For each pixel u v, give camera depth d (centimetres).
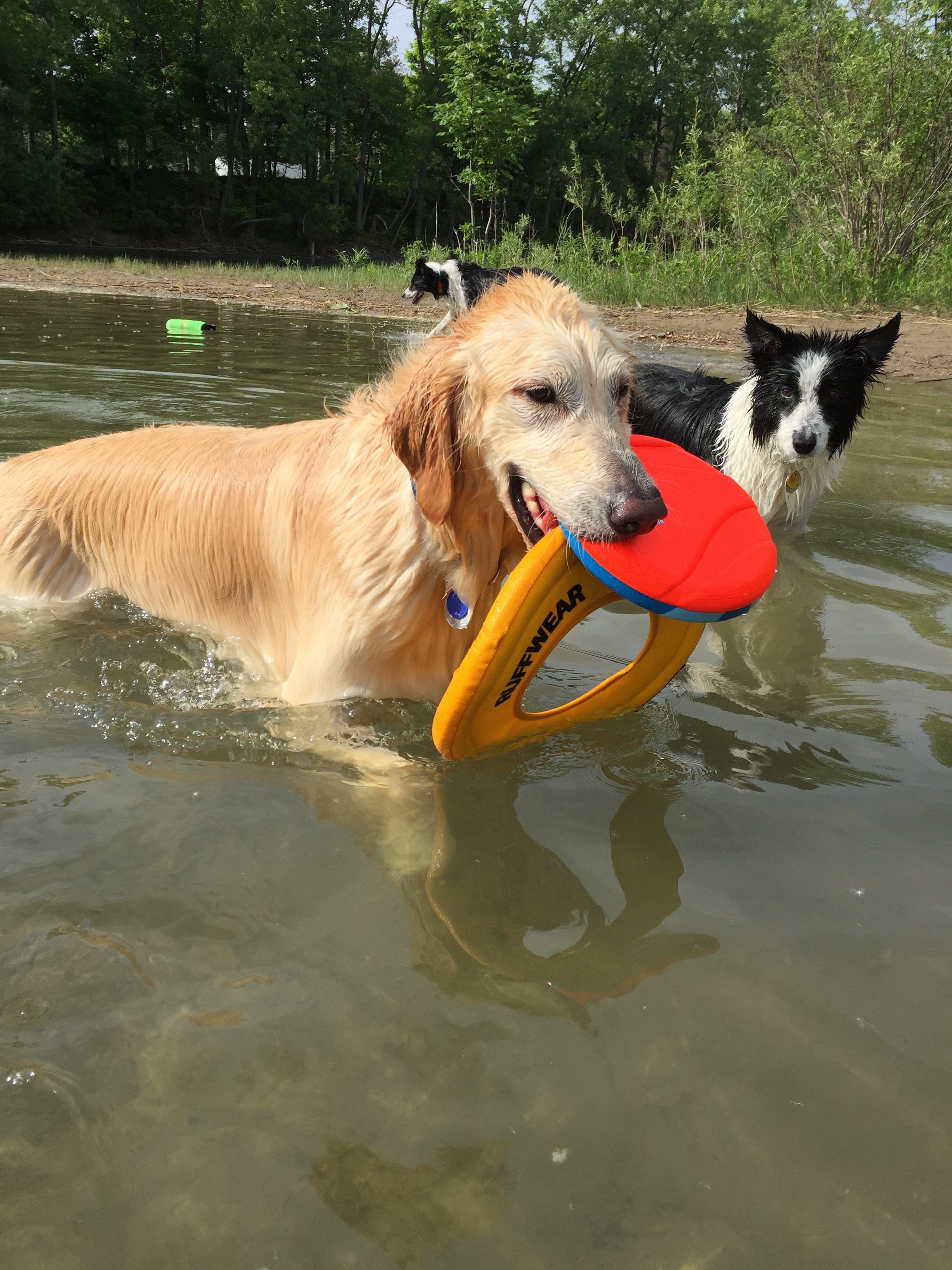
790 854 74
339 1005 58
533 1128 51
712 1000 60
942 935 66
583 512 78
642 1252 45
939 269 438
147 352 280
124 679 99
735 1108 52
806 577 134
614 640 112
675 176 537
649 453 95
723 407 171
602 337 85
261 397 216
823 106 474
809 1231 46
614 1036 56
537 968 62
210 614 109
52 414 188
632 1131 51
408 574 89
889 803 81
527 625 79
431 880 69
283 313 447
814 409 150
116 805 75
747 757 88
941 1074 55
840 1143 51
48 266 606
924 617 121
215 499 107
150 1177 47
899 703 99
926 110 445
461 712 79
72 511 117
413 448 86
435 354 87
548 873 71
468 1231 45
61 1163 48
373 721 91
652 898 69
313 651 94
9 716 89
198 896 66
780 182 483
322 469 98
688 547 82
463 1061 54
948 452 207
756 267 458
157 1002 57
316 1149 49
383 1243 45
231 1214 46
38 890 65
